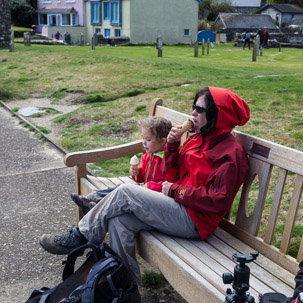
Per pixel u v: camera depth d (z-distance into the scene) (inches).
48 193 190.5
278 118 261.7
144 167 132.4
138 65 572.7
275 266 98.8
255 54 789.9
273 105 297.4
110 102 353.1
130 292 98.6
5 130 300.4
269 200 161.5
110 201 104.0
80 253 107.0
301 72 539.2
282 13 2411.4
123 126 283.6
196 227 105.2
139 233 108.7
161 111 151.3
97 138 263.0
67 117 318.0
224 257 99.7
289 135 227.5
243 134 113.5
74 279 101.3
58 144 257.6
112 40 1414.9
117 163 221.8
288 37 1595.7
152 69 531.8
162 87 415.5
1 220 163.9
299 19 2447.1
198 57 878.4
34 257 138.6
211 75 478.0
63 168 223.0
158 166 124.5
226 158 102.4
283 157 101.2
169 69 530.9
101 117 307.6
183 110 307.6
